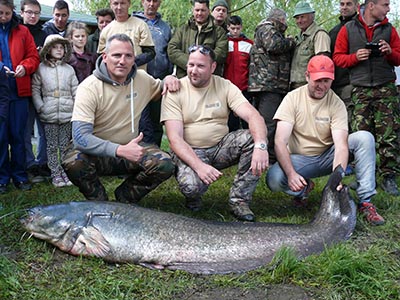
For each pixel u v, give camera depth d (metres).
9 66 3.32
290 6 7.68
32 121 3.73
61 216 2.29
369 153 2.74
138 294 1.94
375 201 3.07
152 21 4.04
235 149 2.77
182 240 2.20
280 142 2.76
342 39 3.52
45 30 3.96
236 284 2.01
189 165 2.65
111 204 2.34
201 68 2.67
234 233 2.25
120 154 2.46
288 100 2.82
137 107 2.71
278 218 2.81
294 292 1.96
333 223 2.38
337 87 3.84
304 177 2.90
